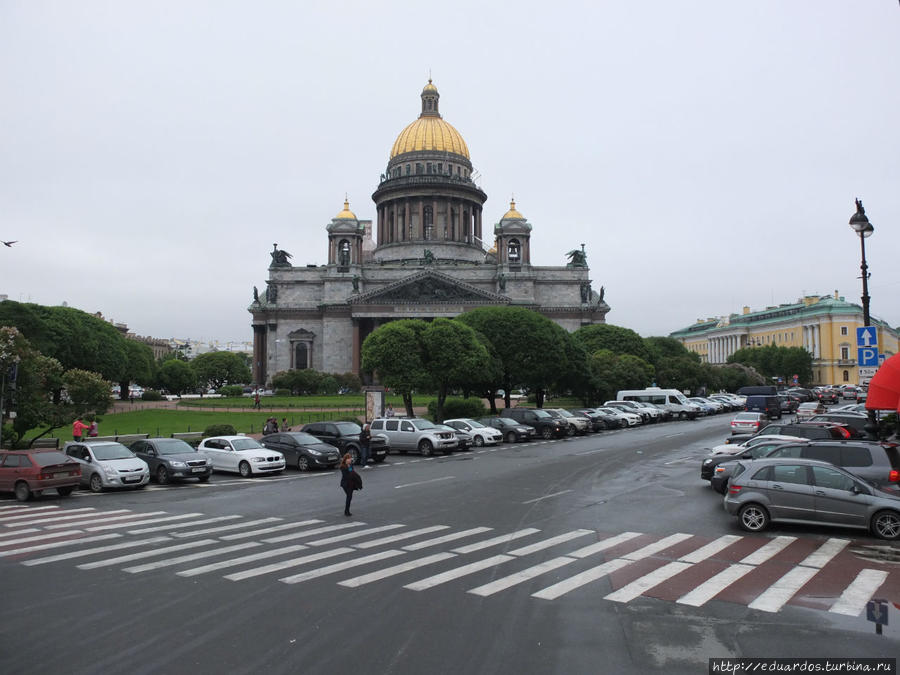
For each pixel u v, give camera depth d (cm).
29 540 2080
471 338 7188
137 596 1490
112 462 3319
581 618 1327
